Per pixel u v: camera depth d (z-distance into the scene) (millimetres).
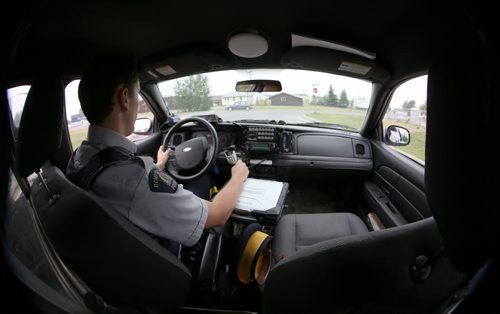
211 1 1227
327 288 512
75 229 561
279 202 1139
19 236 505
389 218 1626
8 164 489
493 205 346
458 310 479
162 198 754
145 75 1940
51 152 741
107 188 713
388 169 1837
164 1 1199
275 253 1284
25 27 421
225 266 1119
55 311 455
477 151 347
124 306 641
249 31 1483
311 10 1294
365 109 2068
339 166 2107
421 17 1115
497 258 386
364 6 1198
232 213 1092
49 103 731
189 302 915
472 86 356
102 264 586
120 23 1331
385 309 506
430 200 429
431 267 500
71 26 1220
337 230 1409
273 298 578
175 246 921
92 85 758
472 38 369
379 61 1602
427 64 1348
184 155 1505
